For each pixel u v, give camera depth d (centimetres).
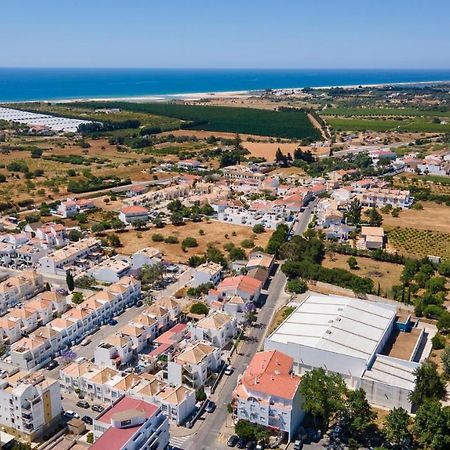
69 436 15900
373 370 18012
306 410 15888
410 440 15425
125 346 19688
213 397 17938
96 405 17312
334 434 16012
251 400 16000
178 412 16375
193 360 18362
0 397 15925
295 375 17625
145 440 14212
